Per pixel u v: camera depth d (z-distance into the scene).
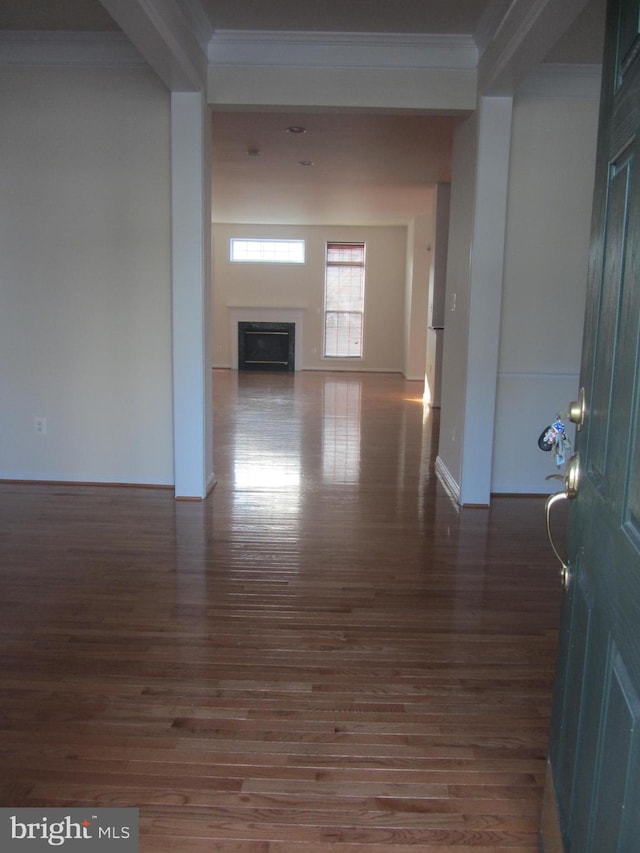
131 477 4.82
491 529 4.13
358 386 10.90
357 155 6.96
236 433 6.94
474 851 1.70
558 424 1.76
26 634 2.73
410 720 2.22
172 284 4.39
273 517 4.28
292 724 2.18
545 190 4.54
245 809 1.81
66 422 4.78
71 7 3.83
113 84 4.39
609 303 1.30
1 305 4.67
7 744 2.05
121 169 4.46
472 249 4.31
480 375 4.42
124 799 1.84
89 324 4.65
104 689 2.35
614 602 1.17
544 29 3.02
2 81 4.44
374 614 2.97
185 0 3.56
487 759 2.03
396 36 4.12
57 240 4.57
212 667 2.51
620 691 1.09
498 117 4.14
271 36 4.12
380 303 12.87
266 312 12.95
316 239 12.72
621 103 1.25
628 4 1.23
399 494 4.86
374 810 1.82
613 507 1.20
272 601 3.08
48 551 3.63
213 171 7.84
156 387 4.68
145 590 3.17
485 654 2.65
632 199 1.15
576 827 1.35
